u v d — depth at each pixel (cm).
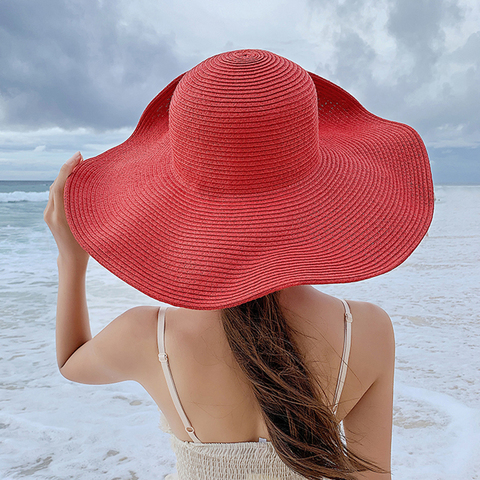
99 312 584
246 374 88
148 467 314
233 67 83
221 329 93
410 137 101
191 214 88
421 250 1066
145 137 127
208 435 99
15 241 1187
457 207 2288
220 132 82
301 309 93
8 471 304
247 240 84
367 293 697
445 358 461
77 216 95
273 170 85
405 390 399
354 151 103
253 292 72
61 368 110
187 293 81
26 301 648
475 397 386
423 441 329
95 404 397
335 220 87
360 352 96
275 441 92
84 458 321
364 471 109
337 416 100
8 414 375
